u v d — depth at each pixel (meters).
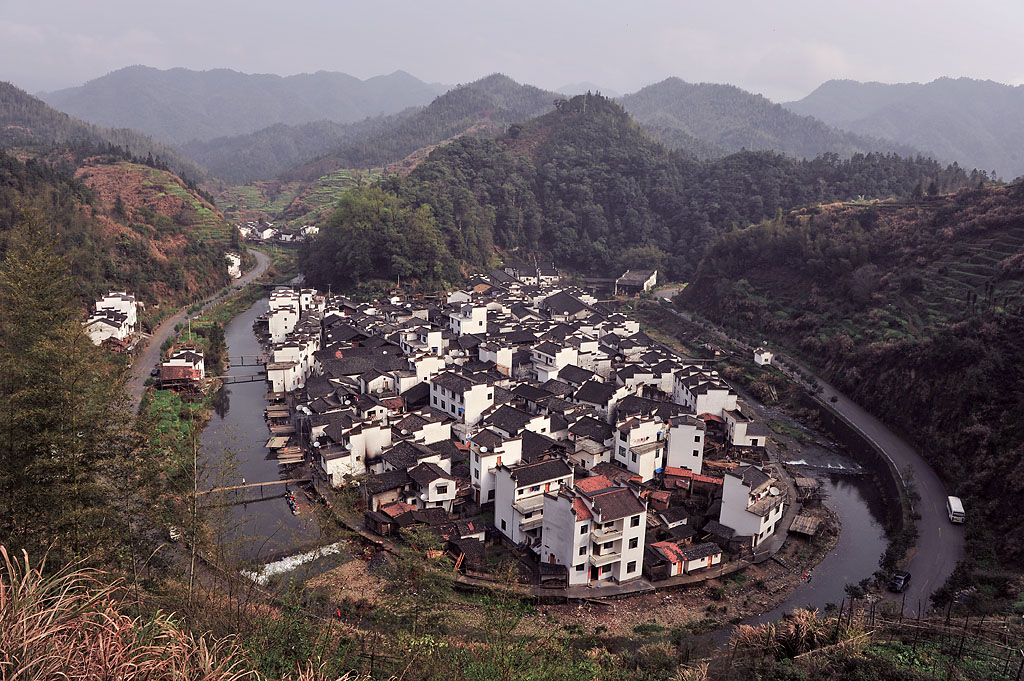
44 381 29.62
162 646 15.81
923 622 44.34
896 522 66.88
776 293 145.88
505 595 38.81
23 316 30.92
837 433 92.25
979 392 78.75
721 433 84.88
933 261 123.62
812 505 71.00
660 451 73.00
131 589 26.81
